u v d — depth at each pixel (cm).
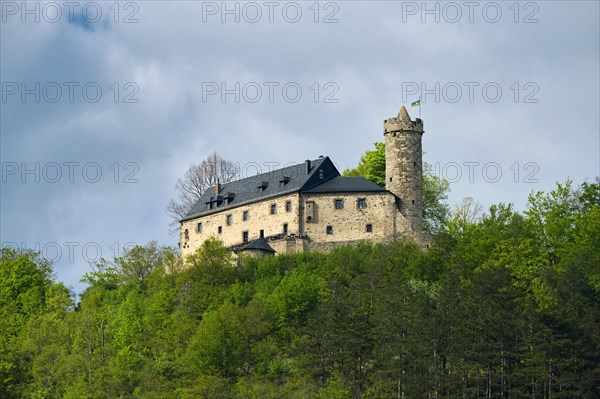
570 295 16275
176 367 16738
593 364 15138
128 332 18188
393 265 18912
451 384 15038
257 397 15575
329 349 15988
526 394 14950
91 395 15938
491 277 16350
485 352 15225
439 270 18800
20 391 16625
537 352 15075
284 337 17562
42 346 17775
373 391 15362
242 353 16975
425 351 15262
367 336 15938
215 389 15762
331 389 15312
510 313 15750
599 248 18262
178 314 18712
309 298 18025
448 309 15788
